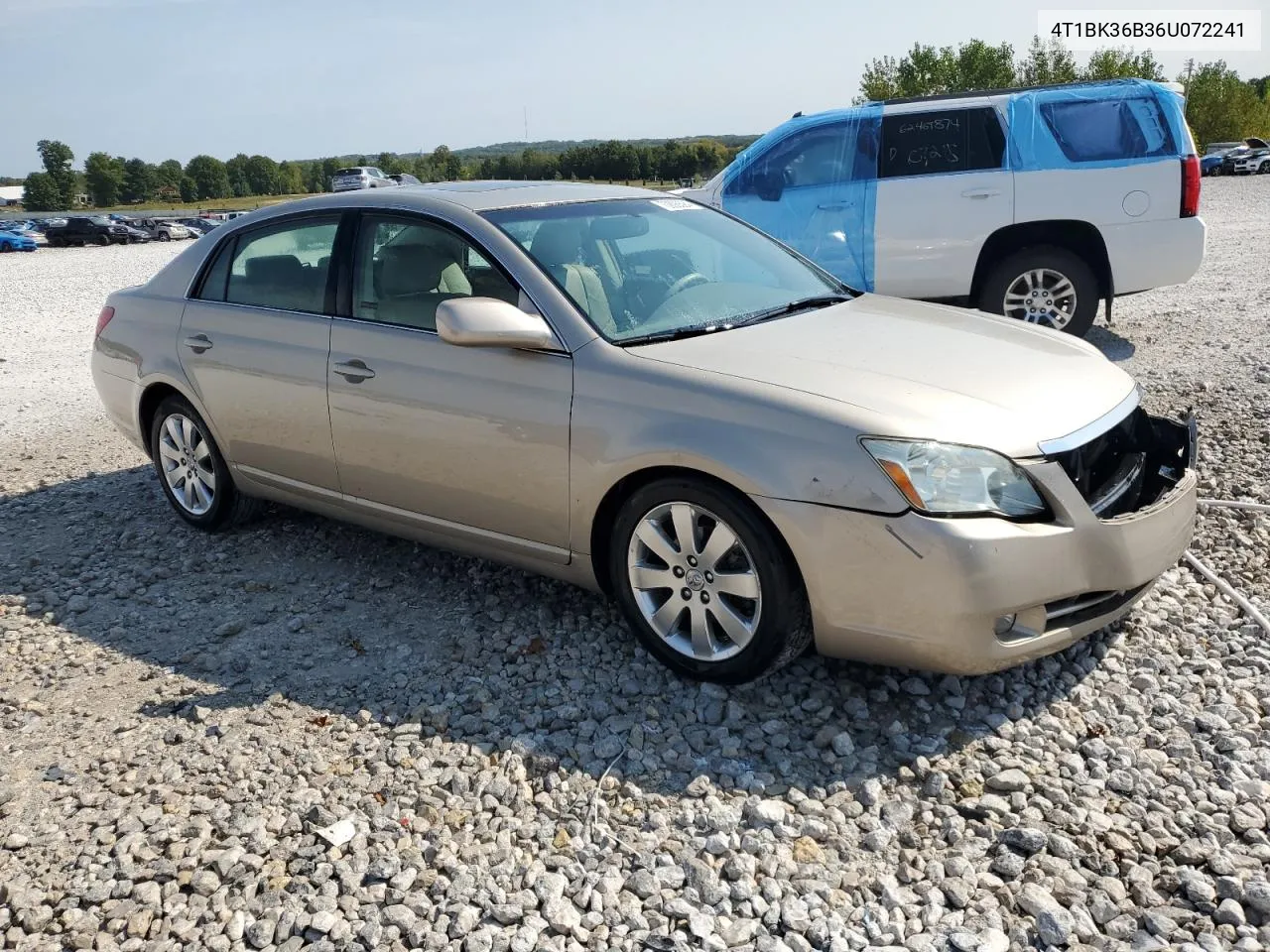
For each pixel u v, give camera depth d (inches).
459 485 156.6
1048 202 312.3
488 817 117.1
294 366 175.6
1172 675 137.3
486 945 98.1
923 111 322.0
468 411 151.6
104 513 229.1
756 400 128.4
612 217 172.2
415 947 98.8
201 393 193.8
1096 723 127.8
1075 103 312.2
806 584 126.3
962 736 126.3
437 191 173.6
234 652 159.8
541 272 151.5
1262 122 2923.2
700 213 187.3
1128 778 115.7
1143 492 140.6
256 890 107.7
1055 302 319.6
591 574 147.7
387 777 125.1
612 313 149.2
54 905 107.7
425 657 154.3
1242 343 320.5
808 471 123.3
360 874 109.2
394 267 166.4
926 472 119.5
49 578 193.2
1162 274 311.9
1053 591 122.0
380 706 141.7
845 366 135.5
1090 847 106.0
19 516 230.7
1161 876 101.3
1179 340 334.0
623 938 98.5
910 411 124.2
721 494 129.4
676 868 107.3
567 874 107.4
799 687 138.4
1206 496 195.6
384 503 170.7
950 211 319.9
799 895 102.6
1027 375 137.0
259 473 190.2
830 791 118.1
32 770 132.1
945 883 102.4
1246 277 467.2
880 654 126.8
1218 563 168.4
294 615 171.8
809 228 337.1
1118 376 146.3
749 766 123.2
